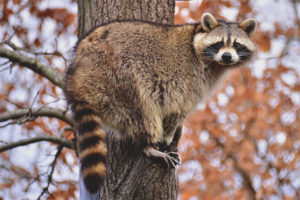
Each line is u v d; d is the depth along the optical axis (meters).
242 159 16.98
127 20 8.55
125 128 8.36
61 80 10.77
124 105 8.27
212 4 14.27
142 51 8.35
